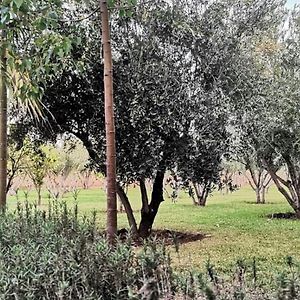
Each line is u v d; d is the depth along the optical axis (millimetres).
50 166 12242
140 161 7164
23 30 3848
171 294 2178
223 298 2041
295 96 9289
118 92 7160
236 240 7672
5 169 5273
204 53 7547
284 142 9969
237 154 8961
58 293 2029
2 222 3531
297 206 11688
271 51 9305
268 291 2195
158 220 11039
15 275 2141
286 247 6922
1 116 5223
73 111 7500
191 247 6867
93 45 6941
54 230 3264
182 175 7469
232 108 7957
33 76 4148
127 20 7180
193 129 7434
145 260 2260
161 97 7129
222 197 21328
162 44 7398
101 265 2375
